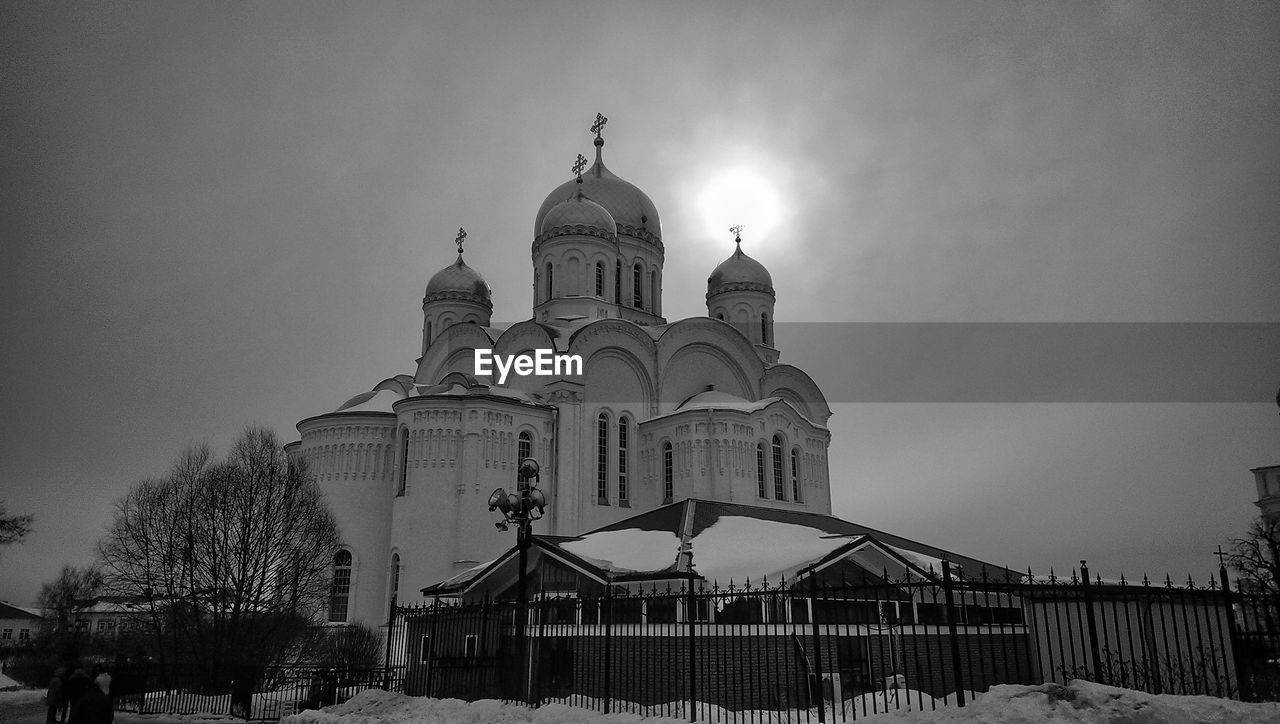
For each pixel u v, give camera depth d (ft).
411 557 129.49
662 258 191.72
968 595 92.94
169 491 123.03
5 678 148.46
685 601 71.26
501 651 64.39
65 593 176.96
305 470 135.03
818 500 162.30
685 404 153.99
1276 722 37.22
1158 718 37.24
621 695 65.41
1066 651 70.33
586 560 89.15
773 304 199.41
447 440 134.31
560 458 140.46
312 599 131.34
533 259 181.27
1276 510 134.21
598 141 201.36
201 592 116.98
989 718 38.11
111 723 49.73
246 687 88.99
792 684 68.54
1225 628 74.28
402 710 63.62
